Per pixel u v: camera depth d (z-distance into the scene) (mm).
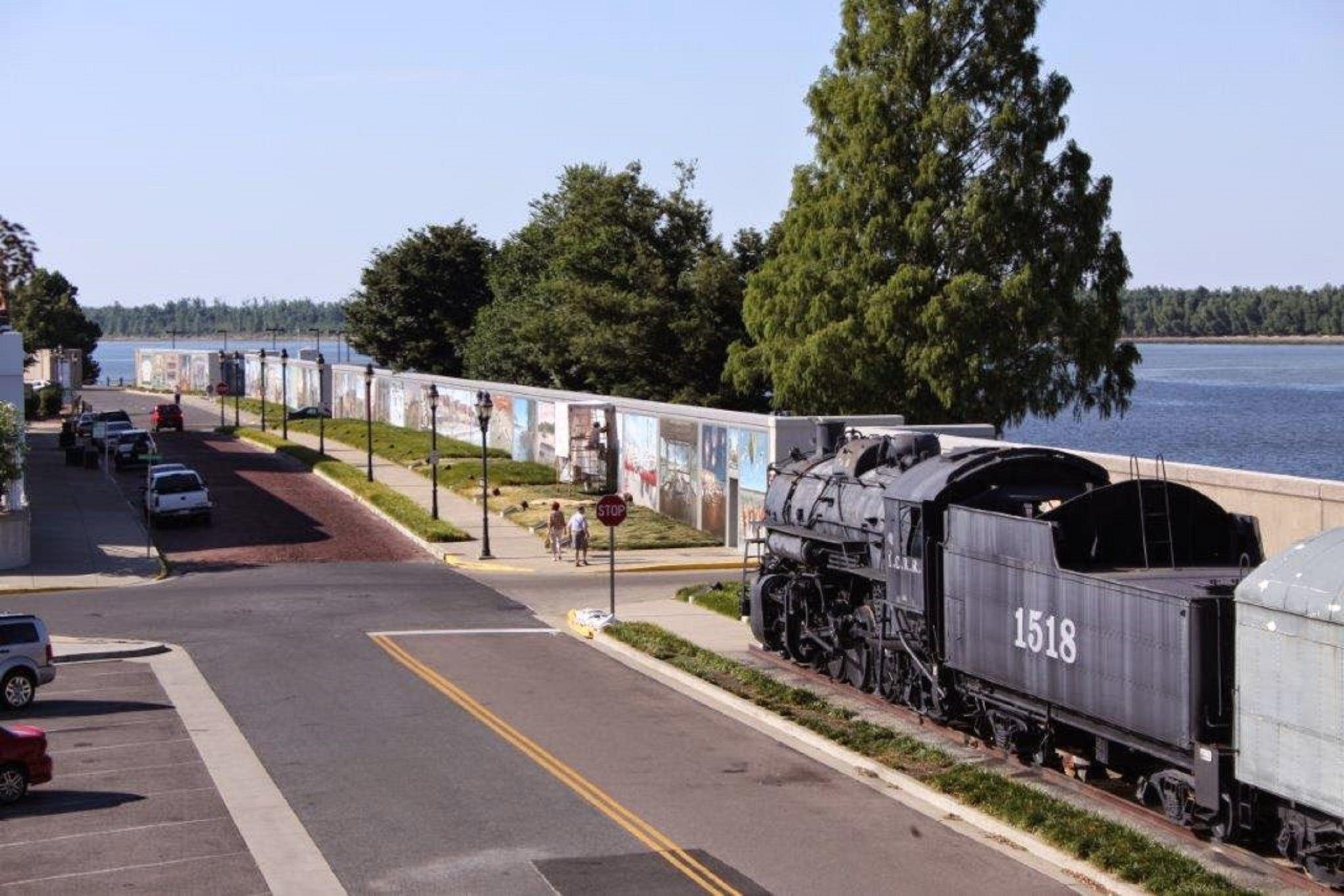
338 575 41312
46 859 17188
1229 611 16406
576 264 75812
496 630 32594
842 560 26328
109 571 41469
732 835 18016
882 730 22562
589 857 17188
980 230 49906
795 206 54812
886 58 52500
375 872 16656
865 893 15914
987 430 35781
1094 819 17656
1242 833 16578
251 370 134875
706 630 32125
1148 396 176125
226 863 17000
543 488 58000
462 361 106750
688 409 49062
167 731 23484
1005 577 20578
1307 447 109562
